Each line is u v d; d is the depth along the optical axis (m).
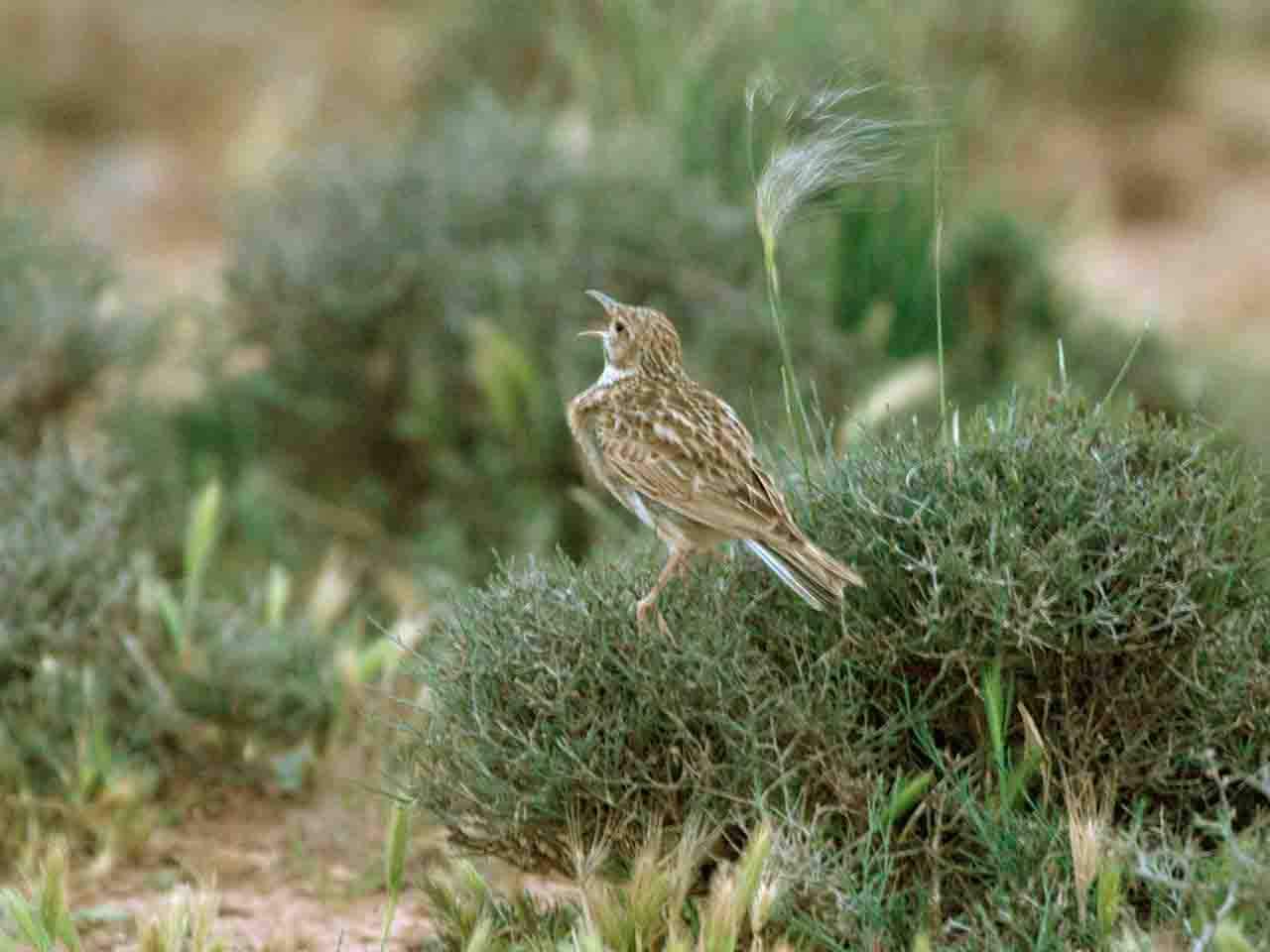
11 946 8.91
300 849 10.49
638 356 9.48
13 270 15.97
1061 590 8.08
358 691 11.47
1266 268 26.83
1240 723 8.38
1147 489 8.32
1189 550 8.13
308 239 16.03
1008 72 31.00
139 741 11.15
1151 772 8.35
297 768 11.27
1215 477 8.50
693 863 7.87
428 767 8.51
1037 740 8.11
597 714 8.18
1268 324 24.44
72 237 16.97
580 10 22.06
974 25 25.33
